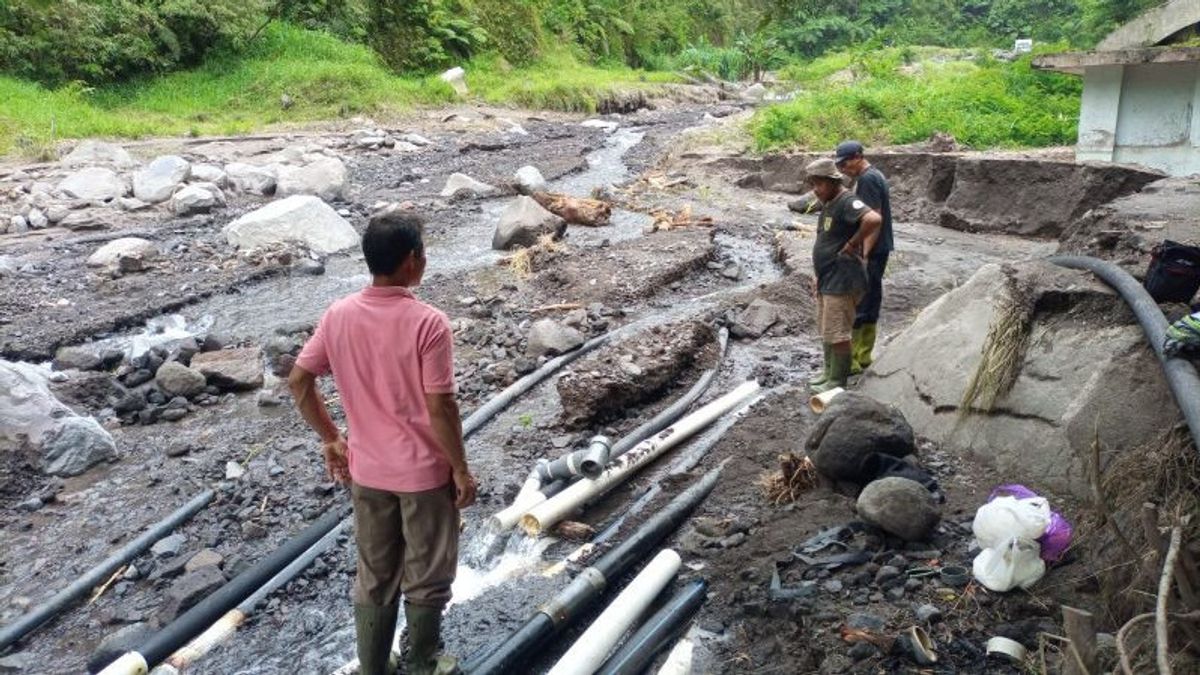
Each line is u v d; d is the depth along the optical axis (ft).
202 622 14.56
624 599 13.84
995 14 179.52
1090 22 74.23
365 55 90.63
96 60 73.10
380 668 12.01
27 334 27.96
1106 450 15.31
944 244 41.50
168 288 33.01
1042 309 17.80
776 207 49.29
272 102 76.84
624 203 49.62
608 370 22.35
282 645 14.30
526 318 29.91
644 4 154.10
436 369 10.66
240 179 49.52
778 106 68.95
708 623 13.76
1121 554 12.64
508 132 78.79
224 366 25.17
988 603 13.03
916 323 21.15
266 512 18.19
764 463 18.85
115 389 24.18
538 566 16.10
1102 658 10.89
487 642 13.93
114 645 13.93
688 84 123.75
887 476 15.85
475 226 43.96
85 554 17.01
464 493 11.32
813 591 13.66
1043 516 13.42
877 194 22.72
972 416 17.89
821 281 21.58
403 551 11.76
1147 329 15.33
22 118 58.54
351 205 46.85
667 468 19.29
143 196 46.14
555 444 20.71
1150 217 25.91
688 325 26.17
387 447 11.07
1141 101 44.21
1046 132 57.93
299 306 32.09
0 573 16.39
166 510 18.51
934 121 60.54
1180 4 44.60
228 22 82.02
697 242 37.86
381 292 10.94
